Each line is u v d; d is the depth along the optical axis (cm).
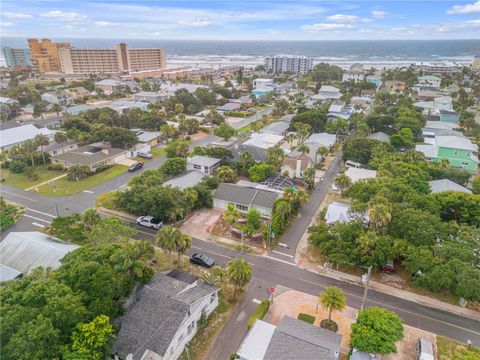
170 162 7638
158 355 3116
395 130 11181
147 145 10056
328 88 18212
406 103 14462
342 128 11775
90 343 2872
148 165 8919
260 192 6581
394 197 5669
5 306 2853
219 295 4328
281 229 5759
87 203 6750
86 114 12250
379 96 16375
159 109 15425
